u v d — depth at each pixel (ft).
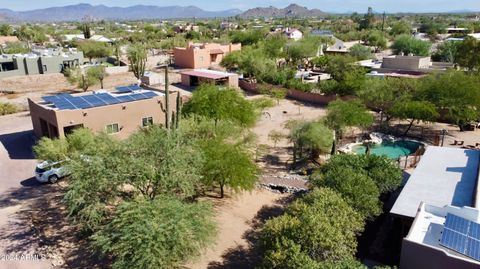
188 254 57.00
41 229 73.41
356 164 78.28
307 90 183.42
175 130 81.66
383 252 64.54
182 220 56.44
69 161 75.46
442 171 77.30
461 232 50.08
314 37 316.40
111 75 237.45
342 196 66.80
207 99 115.44
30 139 124.88
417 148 116.78
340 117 116.37
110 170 65.77
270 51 265.13
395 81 145.69
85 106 112.37
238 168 80.84
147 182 70.28
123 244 53.01
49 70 235.61
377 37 362.74
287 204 84.17
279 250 52.31
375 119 146.61
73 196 63.41
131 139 73.61
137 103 119.96
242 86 212.02
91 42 346.33
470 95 122.72
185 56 276.00
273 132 130.52
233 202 84.84
